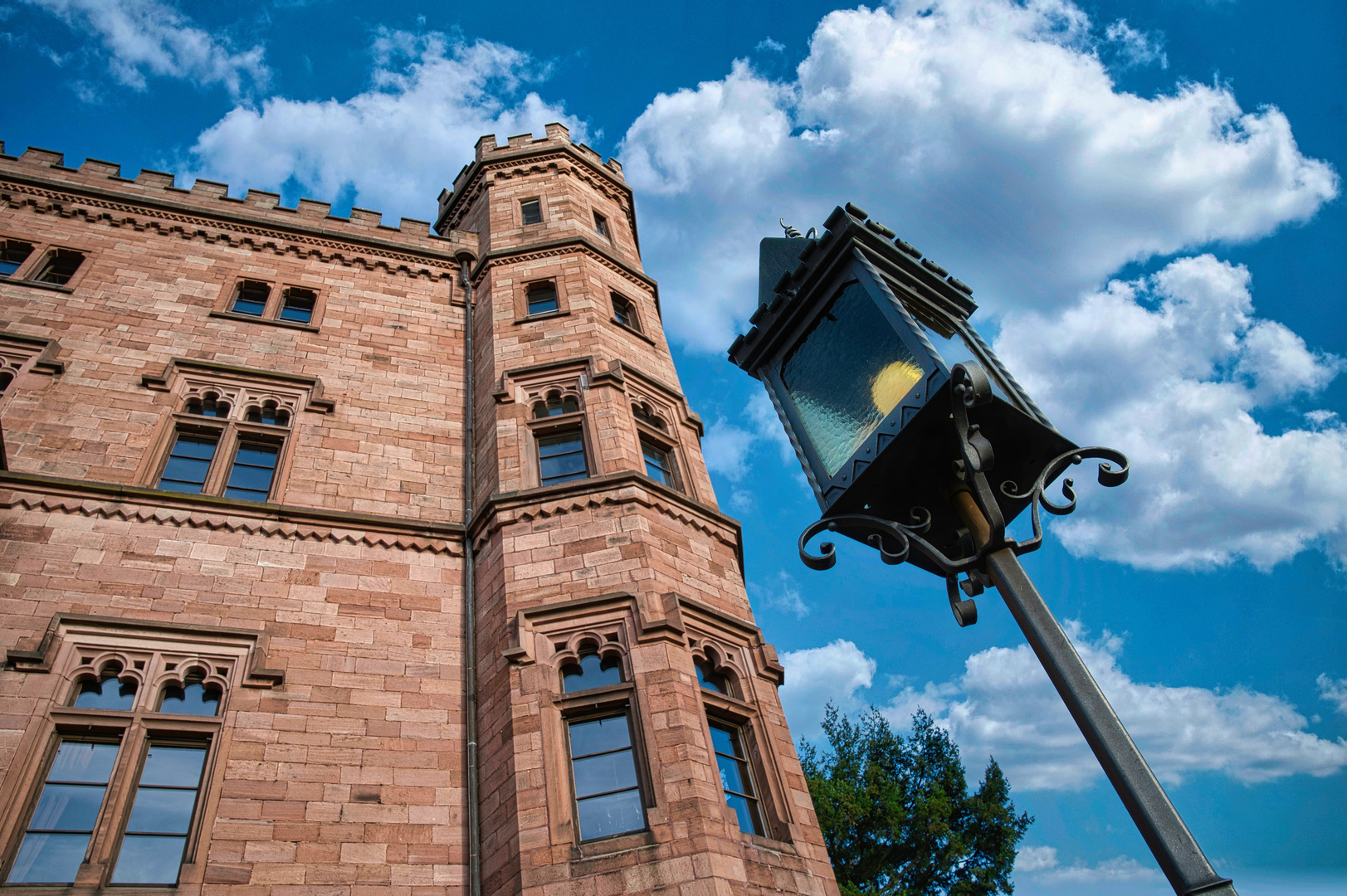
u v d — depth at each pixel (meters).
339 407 17.56
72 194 20.89
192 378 17.17
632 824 11.09
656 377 19.23
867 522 5.17
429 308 21.28
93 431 15.45
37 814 10.68
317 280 21.12
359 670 13.16
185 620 12.95
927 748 31.86
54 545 13.24
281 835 11.08
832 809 29.06
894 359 5.49
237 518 14.56
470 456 17.17
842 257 6.17
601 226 24.72
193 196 22.12
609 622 13.09
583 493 15.06
